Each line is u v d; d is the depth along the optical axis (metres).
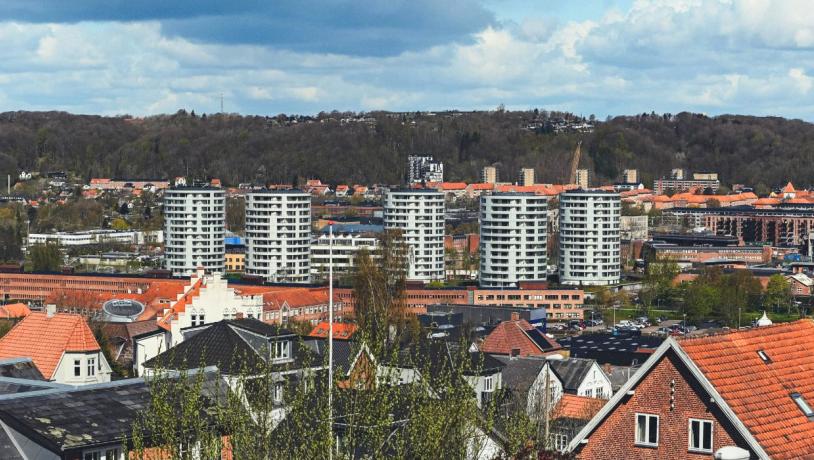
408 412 137.38
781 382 141.50
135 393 179.88
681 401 138.38
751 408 135.88
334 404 133.75
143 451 139.50
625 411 142.00
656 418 140.00
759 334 147.00
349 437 129.50
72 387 189.25
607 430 142.88
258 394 141.88
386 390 133.25
